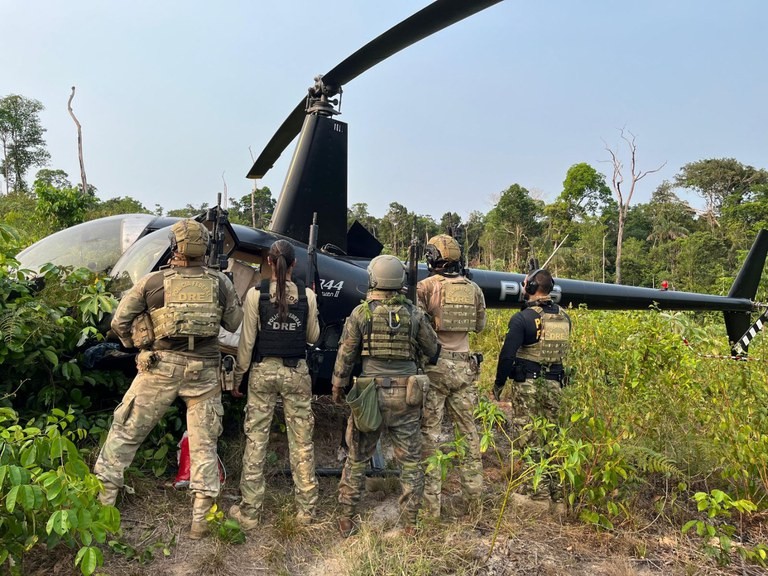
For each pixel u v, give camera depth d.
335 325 4.50
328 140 5.20
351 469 3.29
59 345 3.83
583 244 41.59
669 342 4.62
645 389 4.32
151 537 3.07
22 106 57.09
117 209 27.58
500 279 6.06
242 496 3.32
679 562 3.17
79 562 2.20
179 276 3.04
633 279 38.97
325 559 3.06
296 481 3.36
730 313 7.68
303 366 3.36
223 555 2.94
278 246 3.31
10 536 2.38
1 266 3.74
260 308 3.24
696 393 4.36
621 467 3.50
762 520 3.68
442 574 2.93
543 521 3.53
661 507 3.65
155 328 3.04
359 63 4.94
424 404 3.42
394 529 3.34
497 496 3.79
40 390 3.73
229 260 4.39
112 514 2.31
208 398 3.17
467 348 3.68
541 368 3.80
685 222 54.81
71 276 3.94
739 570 3.13
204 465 3.10
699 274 34.59
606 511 3.60
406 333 3.18
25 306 3.52
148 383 3.03
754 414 3.89
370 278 3.26
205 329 3.05
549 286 3.85
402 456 3.25
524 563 3.07
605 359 4.48
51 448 2.33
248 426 3.29
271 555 3.00
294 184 5.12
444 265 3.63
